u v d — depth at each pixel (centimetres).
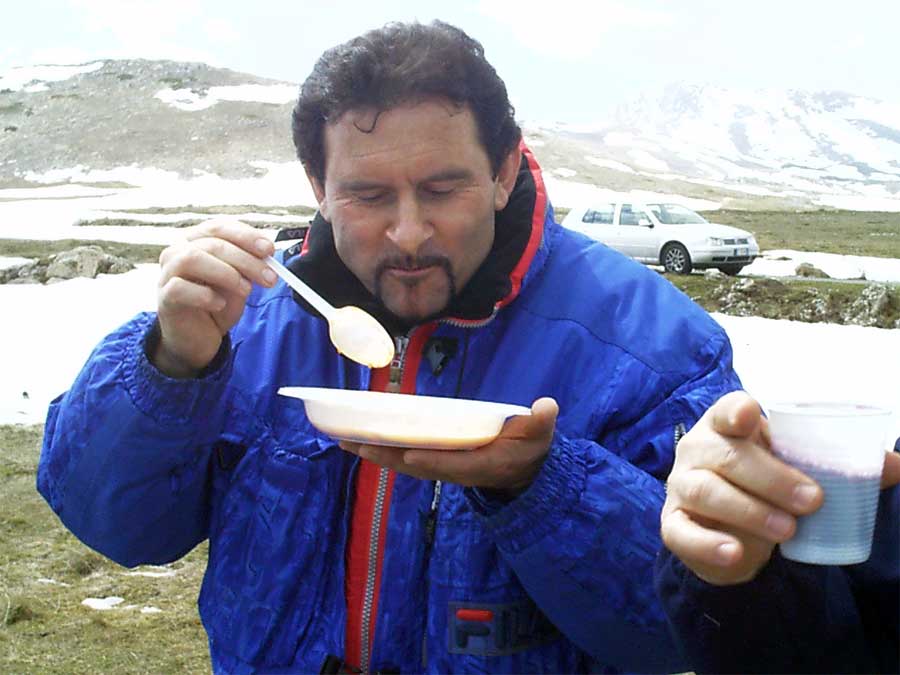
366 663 212
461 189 200
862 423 124
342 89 195
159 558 237
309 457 218
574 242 237
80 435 213
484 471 184
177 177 9056
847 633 153
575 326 220
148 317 226
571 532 189
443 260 203
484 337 221
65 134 10312
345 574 215
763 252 2717
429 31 199
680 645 151
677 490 134
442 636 209
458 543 208
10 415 770
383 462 187
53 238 3291
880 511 155
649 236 1955
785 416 127
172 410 208
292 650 214
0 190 8325
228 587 220
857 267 2186
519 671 210
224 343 214
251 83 12156
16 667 390
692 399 211
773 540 127
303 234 259
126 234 3584
